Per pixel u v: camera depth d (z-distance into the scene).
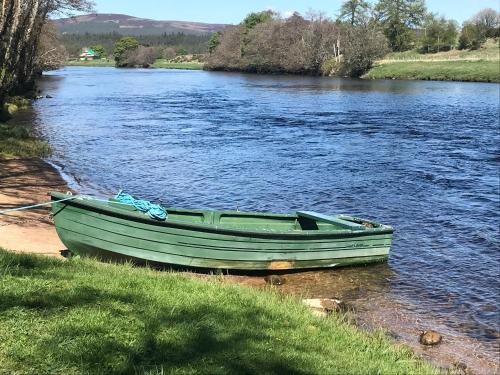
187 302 6.35
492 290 9.95
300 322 6.40
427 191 17.70
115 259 9.59
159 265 9.72
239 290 7.46
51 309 5.53
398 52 120.88
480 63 91.50
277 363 4.98
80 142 25.61
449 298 9.55
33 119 33.19
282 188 17.81
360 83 79.00
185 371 4.62
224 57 125.62
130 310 5.80
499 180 19.34
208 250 9.80
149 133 29.36
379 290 9.87
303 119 36.53
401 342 7.62
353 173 20.25
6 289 5.87
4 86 31.75
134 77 94.25
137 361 4.75
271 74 112.75
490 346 7.78
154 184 17.89
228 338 5.43
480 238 13.05
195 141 27.06
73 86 66.56
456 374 6.29
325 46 105.94
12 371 4.37
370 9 121.62
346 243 10.83
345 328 6.78
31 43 44.66
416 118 37.28
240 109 42.62
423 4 123.81
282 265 10.41
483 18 116.75
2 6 30.25
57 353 4.68
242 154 23.77
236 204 15.76
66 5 42.25
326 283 10.18
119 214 9.28
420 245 12.52
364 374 5.13
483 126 33.22
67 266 7.46
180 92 59.28
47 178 17.25
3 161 19.00
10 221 11.53
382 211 15.36
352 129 32.03
